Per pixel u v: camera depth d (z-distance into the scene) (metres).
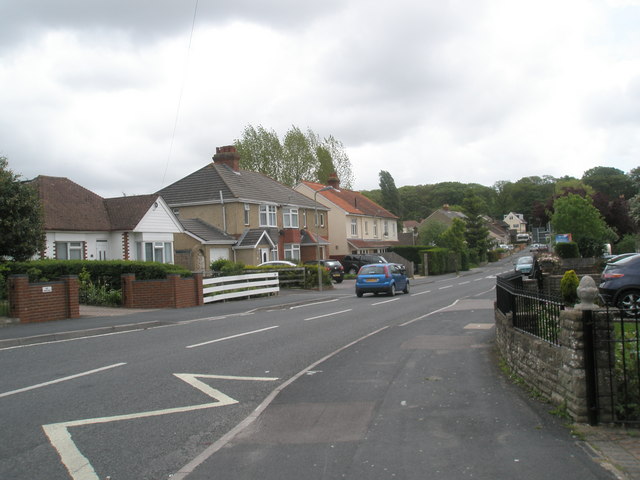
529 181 155.25
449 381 8.54
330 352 11.69
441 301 24.27
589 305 6.19
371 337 13.67
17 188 22.50
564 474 4.77
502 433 5.92
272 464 5.27
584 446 5.42
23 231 22.22
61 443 5.98
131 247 32.06
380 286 27.94
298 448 5.70
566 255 41.94
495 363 9.86
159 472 5.18
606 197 56.50
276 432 6.26
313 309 21.70
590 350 6.07
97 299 22.89
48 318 17.45
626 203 55.69
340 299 27.22
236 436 6.14
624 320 6.20
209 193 41.31
